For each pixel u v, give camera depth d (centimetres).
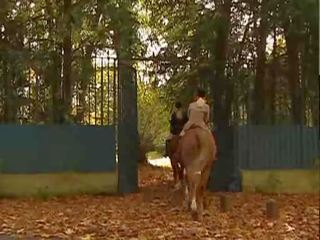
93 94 1881
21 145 1798
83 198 1784
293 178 1923
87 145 1862
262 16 1789
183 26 2033
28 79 1839
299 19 1731
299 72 1925
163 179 2528
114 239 1166
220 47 1938
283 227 1293
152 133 3328
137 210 1540
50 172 1822
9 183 1783
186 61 2003
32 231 1243
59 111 1853
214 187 1927
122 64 1891
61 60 1855
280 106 1958
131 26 1808
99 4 1775
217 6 1881
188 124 1437
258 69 1945
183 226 1291
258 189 1897
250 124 1936
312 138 1938
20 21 1872
